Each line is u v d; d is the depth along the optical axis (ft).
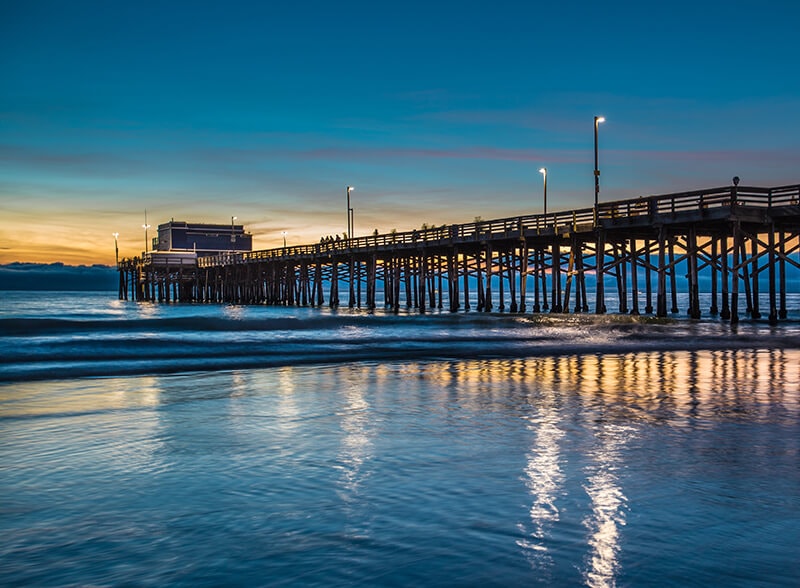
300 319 96.12
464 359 61.82
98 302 345.10
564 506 18.72
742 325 104.47
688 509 18.52
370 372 51.47
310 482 21.16
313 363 57.47
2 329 84.43
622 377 49.26
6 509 18.49
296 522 17.40
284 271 247.91
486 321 105.09
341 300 349.82
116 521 17.52
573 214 127.34
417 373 51.03
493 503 18.95
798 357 65.10
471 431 29.37
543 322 104.94
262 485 20.83
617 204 119.85
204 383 44.98
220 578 13.99
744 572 14.33
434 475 22.03
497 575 14.14
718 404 37.19
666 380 47.67
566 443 26.99
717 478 21.81
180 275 335.88
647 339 81.30
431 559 14.97
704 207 107.14
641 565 14.66
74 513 18.17
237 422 31.37
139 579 13.96
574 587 13.60
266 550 15.52
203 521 17.49
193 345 64.28
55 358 56.39
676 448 26.18
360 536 16.37
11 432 28.91
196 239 376.27
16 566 14.61
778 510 18.51
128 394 40.11
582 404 36.96
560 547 15.67
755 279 122.42
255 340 70.90
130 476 21.90
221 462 23.75
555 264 135.13
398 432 29.09
